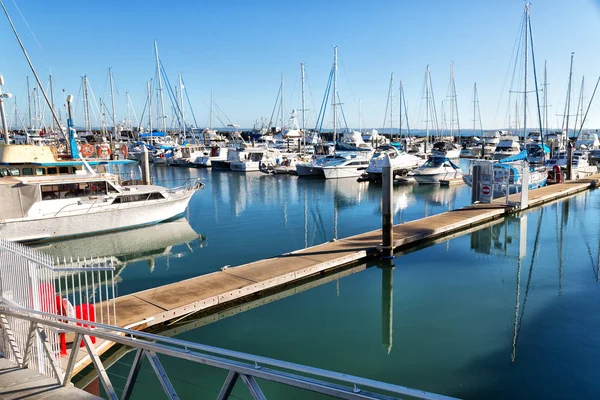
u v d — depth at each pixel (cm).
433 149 6278
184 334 1027
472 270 1477
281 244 1903
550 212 2470
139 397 761
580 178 3791
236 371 371
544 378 816
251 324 1080
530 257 1623
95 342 852
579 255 1645
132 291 1345
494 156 5578
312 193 3438
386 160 1539
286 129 7138
